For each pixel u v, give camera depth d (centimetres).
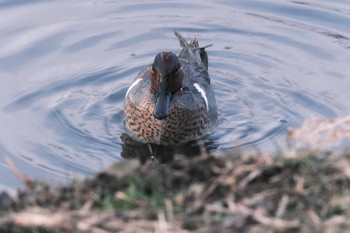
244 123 1461
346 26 1755
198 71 1543
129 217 752
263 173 822
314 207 764
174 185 828
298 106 1502
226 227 732
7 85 1552
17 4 1820
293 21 1797
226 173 826
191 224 743
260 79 1623
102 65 1661
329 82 1569
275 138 1385
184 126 1422
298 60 1669
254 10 1845
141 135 1438
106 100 1545
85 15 1806
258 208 758
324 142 979
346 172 799
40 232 747
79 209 783
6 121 1430
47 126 1424
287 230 725
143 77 1484
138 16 1827
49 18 1780
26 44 1680
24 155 1307
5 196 812
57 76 1599
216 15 1838
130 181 827
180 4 1877
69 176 1224
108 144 1385
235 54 1722
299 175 815
